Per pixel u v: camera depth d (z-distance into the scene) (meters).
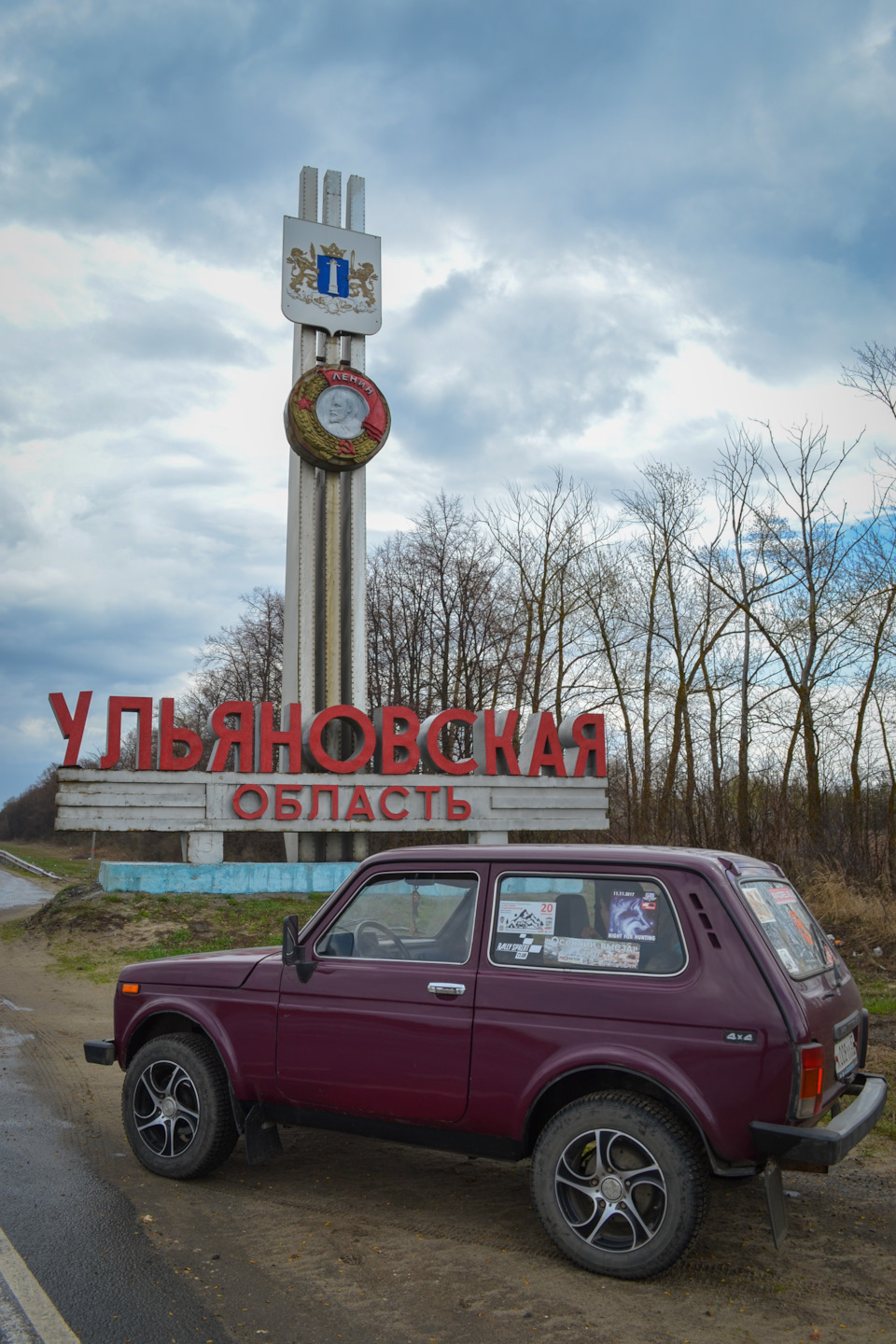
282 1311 3.87
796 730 26.31
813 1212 5.09
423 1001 4.80
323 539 23.56
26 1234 4.59
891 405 23.11
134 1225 4.73
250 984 5.38
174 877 19.98
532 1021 4.52
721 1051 4.10
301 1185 5.42
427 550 42.25
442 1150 4.76
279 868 20.75
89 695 19.72
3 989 12.84
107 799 19.70
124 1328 3.69
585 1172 4.37
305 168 24.42
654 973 4.37
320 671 23.19
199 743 20.56
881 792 24.66
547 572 36.16
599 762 23.98
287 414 23.39
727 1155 4.07
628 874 4.59
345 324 24.12
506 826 22.81
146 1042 5.88
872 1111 4.41
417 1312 3.88
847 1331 3.78
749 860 4.98
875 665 24.16
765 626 27.42
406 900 5.15
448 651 42.41
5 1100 7.12
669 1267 4.18
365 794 21.72
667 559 32.25
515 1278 4.22
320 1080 5.05
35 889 32.66
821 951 5.00
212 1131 5.33
